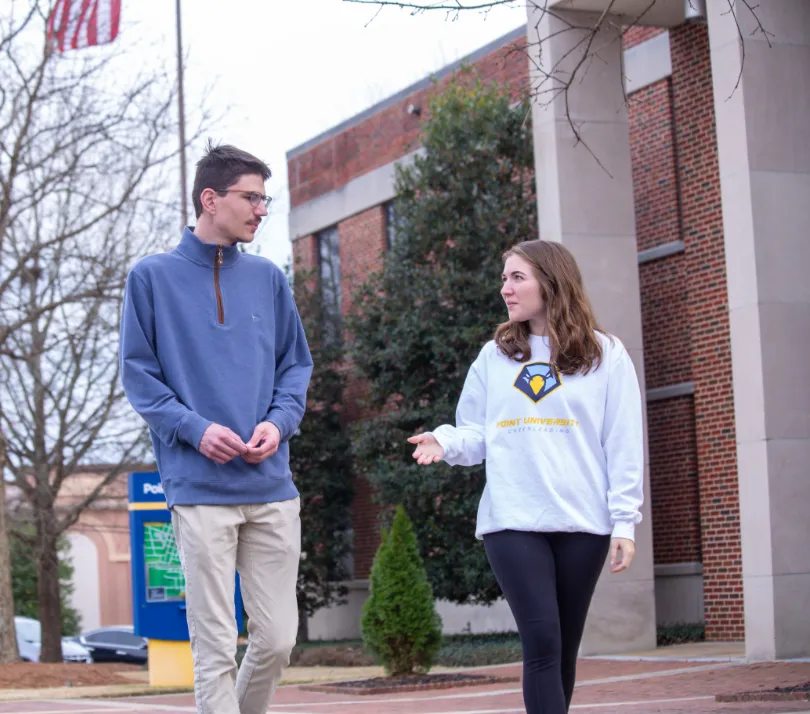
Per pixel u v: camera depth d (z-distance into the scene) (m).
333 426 23.34
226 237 4.51
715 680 10.22
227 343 4.44
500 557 4.25
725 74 12.17
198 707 4.27
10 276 18.84
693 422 16.45
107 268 19.25
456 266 18.31
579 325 4.32
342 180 24.47
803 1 12.31
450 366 18.73
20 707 10.85
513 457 4.29
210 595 4.26
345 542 23.11
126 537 42.84
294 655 19.27
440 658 15.87
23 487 21.94
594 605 14.18
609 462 4.32
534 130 14.81
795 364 11.80
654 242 17.08
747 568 11.73
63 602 37.06
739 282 11.96
